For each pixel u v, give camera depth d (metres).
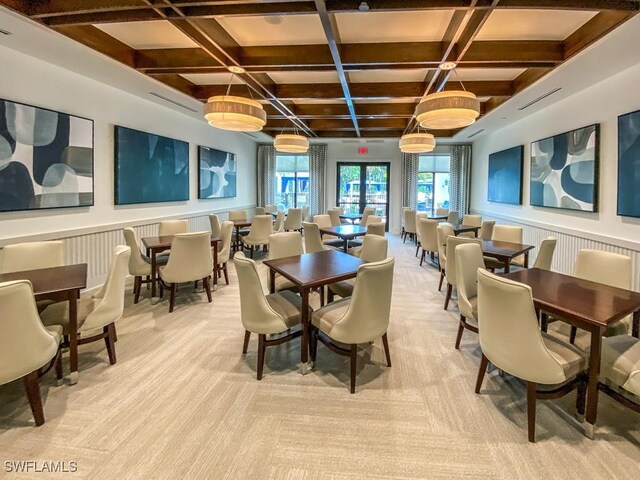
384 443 1.90
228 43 3.42
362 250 3.87
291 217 8.27
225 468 1.73
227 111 3.59
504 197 7.04
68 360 2.79
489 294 2.01
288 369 2.70
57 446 1.86
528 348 1.86
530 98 4.89
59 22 2.86
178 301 4.25
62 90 4.03
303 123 7.33
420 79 4.80
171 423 2.05
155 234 5.70
